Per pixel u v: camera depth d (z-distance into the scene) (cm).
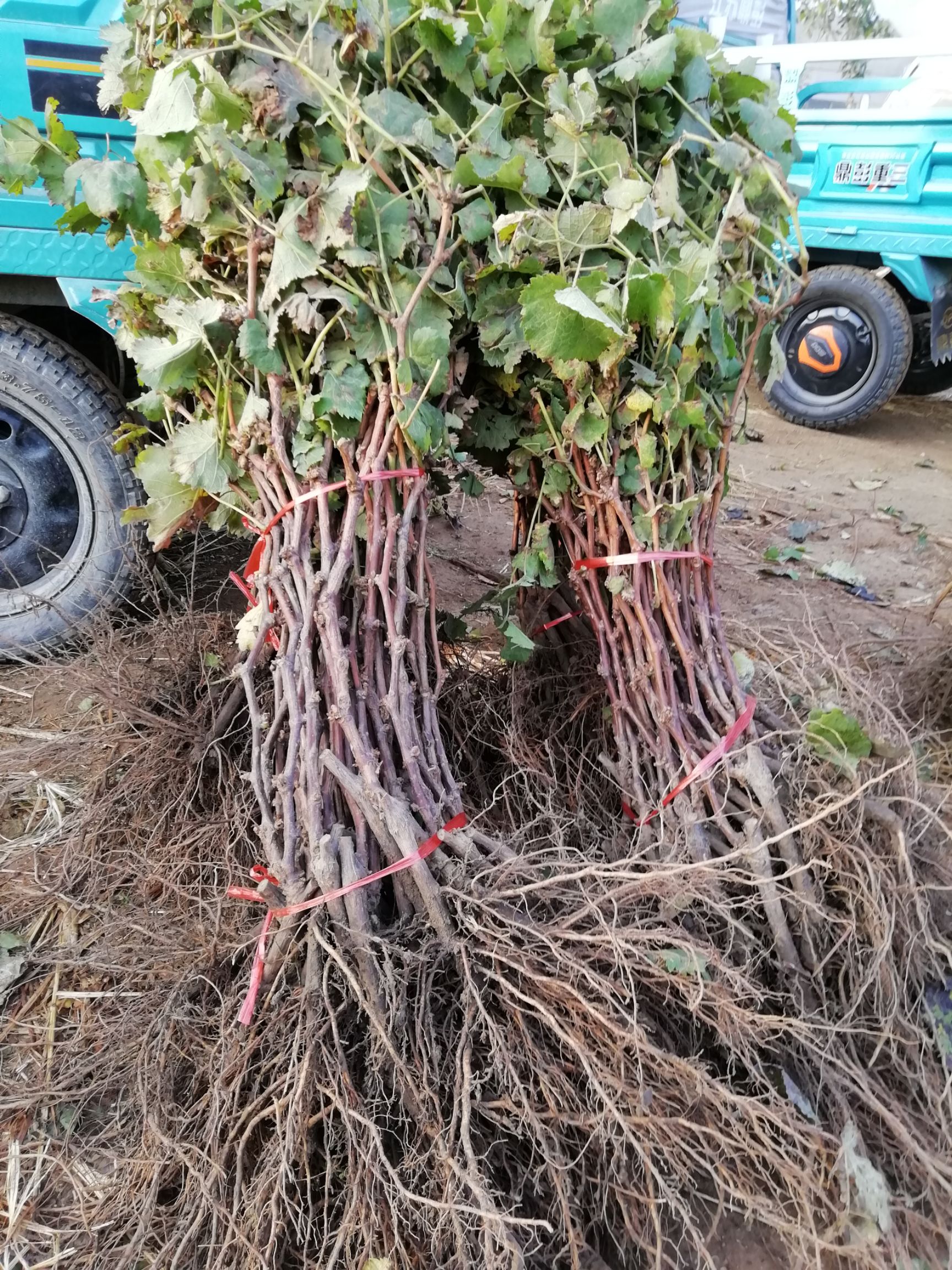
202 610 250
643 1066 131
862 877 148
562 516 172
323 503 145
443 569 326
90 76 217
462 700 211
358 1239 121
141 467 167
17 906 183
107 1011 164
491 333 156
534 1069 128
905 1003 148
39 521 256
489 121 150
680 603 167
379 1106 130
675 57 163
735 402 171
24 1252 133
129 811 198
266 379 151
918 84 506
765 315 165
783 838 151
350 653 146
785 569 354
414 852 133
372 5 144
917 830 165
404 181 153
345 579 152
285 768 143
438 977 138
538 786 189
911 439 573
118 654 225
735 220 157
